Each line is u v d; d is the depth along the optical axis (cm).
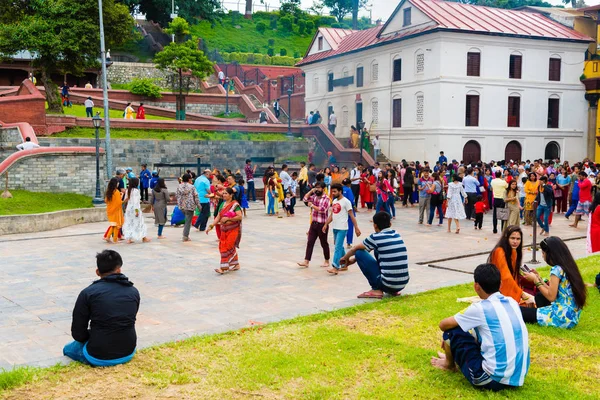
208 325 836
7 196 2112
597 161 3934
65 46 3341
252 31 8231
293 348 718
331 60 4525
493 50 3581
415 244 1574
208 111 4922
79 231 1900
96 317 654
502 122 3647
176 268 1260
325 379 625
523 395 573
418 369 648
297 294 1022
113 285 669
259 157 3653
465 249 1490
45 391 593
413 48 3656
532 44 3678
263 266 1281
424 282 1100
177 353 704
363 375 636
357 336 760
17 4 3603
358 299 971
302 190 2819
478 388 591
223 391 596
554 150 3875
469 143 3575
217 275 1187
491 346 576
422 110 3628
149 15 7069
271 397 582
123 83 5394
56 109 3616
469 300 921
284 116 5119
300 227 1959
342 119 4441
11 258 1397
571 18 3941
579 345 725
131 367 657
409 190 2598
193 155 3697
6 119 3155
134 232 1617
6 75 5159
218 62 6353
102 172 2511
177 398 580
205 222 1856
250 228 1931
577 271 789
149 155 3556
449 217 1800
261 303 962
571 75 3850
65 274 1209
